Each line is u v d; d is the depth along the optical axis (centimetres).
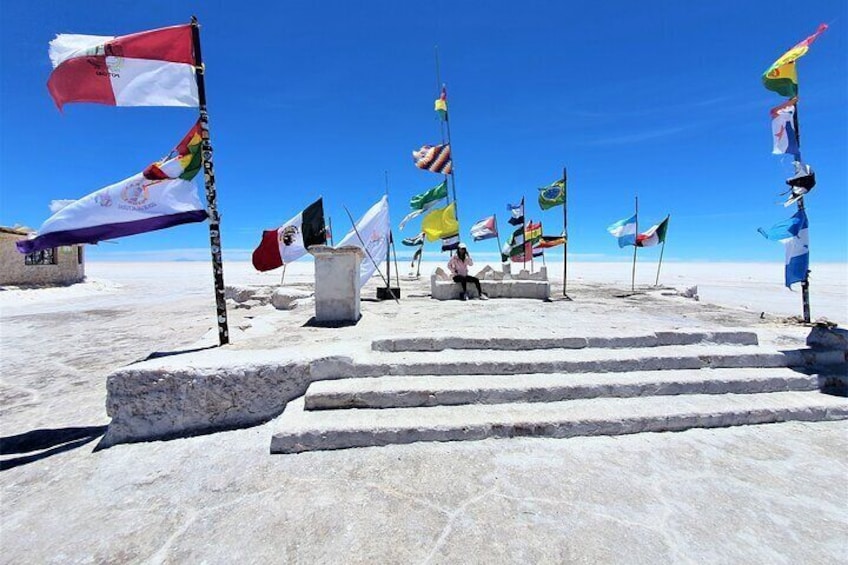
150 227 560
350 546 274
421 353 533
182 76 552
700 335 582
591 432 418
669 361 527
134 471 367
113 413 423
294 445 389
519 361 505
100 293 2094
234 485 343
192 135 565
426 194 1260
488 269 1294
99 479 357
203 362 448
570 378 490
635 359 519
